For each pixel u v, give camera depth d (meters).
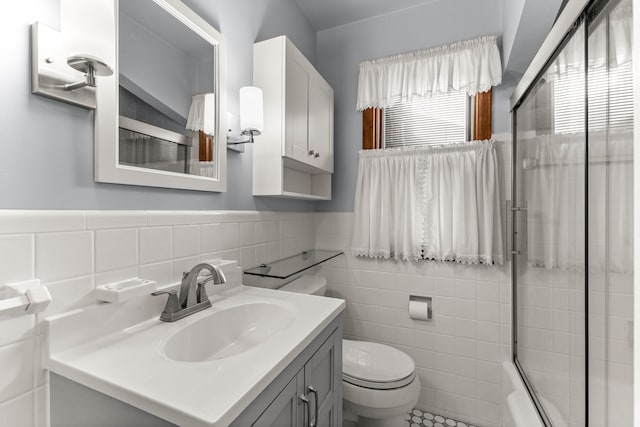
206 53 1.26
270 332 1.07
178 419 0.54
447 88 1.92
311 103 1.82
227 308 1.09
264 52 1.57
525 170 1.56
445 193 1.91
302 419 0.85
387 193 2.05
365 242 2.11
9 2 0.68
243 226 1.50
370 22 2.22
